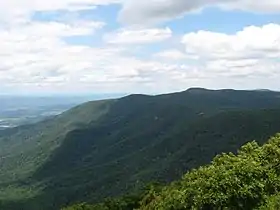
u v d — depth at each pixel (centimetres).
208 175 3020
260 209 2867
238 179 2945
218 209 2848
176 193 3250
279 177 3181
